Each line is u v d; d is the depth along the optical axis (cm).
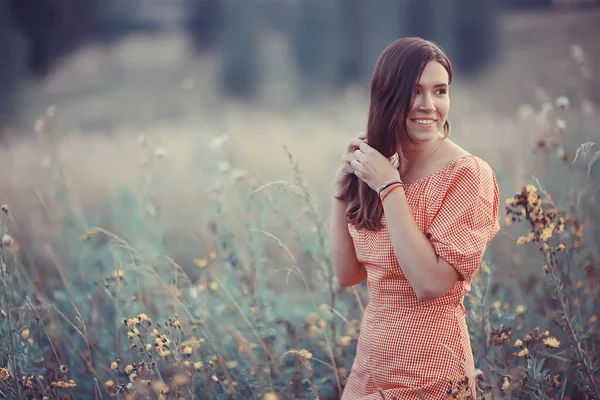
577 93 525
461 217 228
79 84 2838
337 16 3119
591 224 393
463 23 2828
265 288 385
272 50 3156
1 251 307
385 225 242
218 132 1145
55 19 2692
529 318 352
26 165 770
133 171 808
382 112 238
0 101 2080
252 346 333
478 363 305
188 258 527
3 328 292
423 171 240
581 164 396
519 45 2623
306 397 306
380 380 245
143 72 3091
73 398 317
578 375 292
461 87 2188
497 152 618
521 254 421
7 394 289
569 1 2675
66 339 359
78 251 441
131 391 262
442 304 237
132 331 284
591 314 351
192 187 693
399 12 2991
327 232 330
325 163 878
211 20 3472
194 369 297
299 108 2352
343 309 358
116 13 3341
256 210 413
